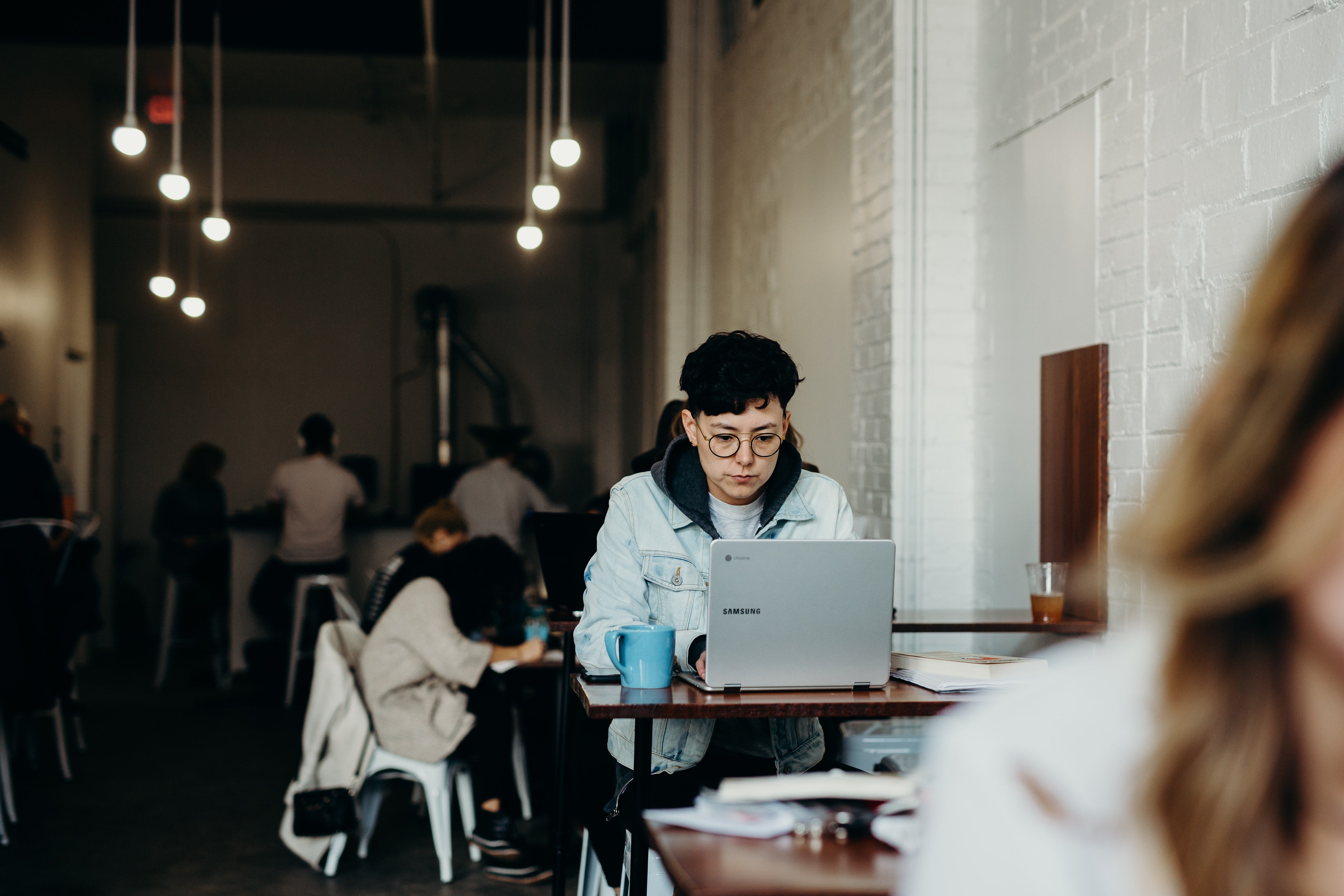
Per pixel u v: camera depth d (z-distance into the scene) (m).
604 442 9.62
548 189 4.77
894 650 3.30
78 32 6.12
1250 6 2.20
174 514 6.88
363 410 9.43
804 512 2.06
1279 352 0.37
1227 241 2.27
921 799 1.22
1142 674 0.46
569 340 9.66
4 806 3.99
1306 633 0.39
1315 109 2.02
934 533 3.49
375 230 9.50
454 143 8.93
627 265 9.16
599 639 1.94
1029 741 0.46
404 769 3.34
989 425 3.39
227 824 3.86
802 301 4.64
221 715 5.81
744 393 1.87
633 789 1.74
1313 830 0.40
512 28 6.49
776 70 5.12
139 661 7.80
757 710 1.67
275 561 6.47
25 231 6.53
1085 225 2.83
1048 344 3.03
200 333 9.27
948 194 3.50
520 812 3.91
